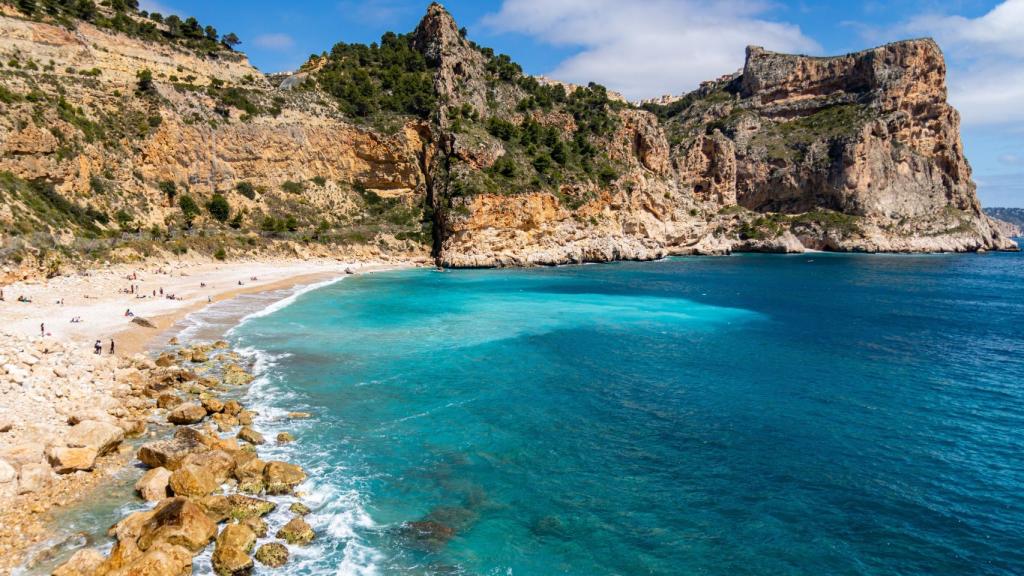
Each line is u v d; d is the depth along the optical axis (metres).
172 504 15.45
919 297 68.31
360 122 99.62
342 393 28.25
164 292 51.31
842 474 20.88
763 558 15.88
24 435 18.88
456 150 96.69
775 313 55.41
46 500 16.36
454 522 17.27
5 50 67.25
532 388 30.16
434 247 97.62
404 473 20.20
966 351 40.06
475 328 45.03
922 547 16.56
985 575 15.38
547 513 17.95
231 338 38.25
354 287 66.94
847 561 15.84
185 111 79.12
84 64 74.44
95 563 13.40
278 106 92.50
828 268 105.12
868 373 34.09
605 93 145.88
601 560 15.63
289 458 20.81
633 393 29.73
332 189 96.81
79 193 60.62
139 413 23.41
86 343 32.22
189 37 98.62
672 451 22.64
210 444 20.23
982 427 25.52
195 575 14.01
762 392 30.22
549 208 102.25
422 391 29.08
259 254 78.12
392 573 14.73
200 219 76.62
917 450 23.05
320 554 15.34
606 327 46.78
